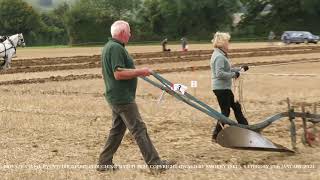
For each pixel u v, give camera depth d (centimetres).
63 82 3753
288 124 1845
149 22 14162
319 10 13762
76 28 13788
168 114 2144
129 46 11331
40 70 4922
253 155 1434
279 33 13800
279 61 5472
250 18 14188
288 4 13812
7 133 1803
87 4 13838
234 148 1388
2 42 4681
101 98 2775
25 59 6481
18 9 13675
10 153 1501
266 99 2630
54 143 1636
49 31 14212
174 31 14138
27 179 1221
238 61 5503
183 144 1586
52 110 2323
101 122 2005
